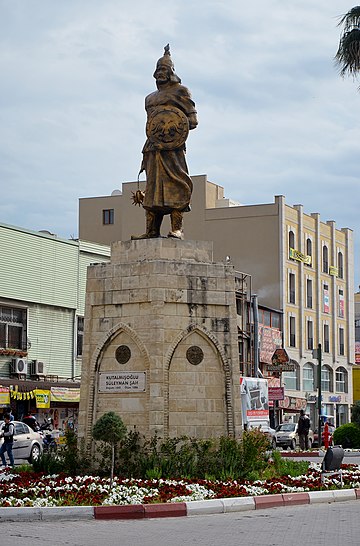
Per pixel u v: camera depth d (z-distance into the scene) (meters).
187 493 17.00
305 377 68.25
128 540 12.89
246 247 65.75
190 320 19.73
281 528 14.27
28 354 42.72
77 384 44.06
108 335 20.03
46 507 15.34
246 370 53.41
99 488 17.14
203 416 19.61
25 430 31.88
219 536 13.34
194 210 67.31
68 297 45.56
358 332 93.50
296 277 67.31
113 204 69.88
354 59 35.06
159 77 20.70
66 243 45.69
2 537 13.17
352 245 78.44
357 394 81.50
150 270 19.64
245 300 54.31
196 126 20.77
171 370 19.52
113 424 18.12
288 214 66.19
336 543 12.69
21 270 42.56
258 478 19.62
